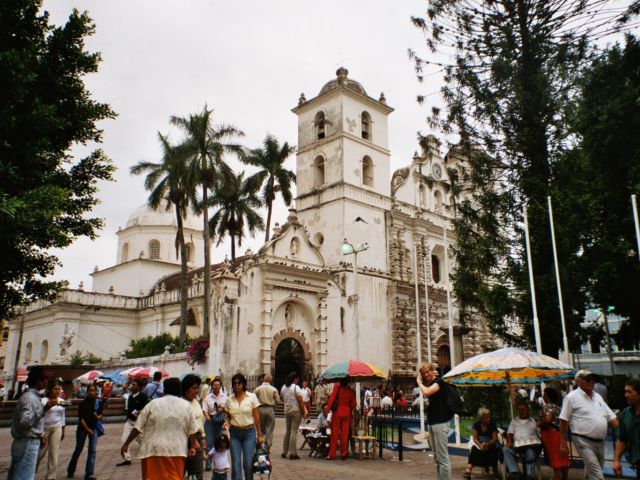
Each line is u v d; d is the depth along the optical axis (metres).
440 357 46.12
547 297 24.66
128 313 49.28
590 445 9.50
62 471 14.03
